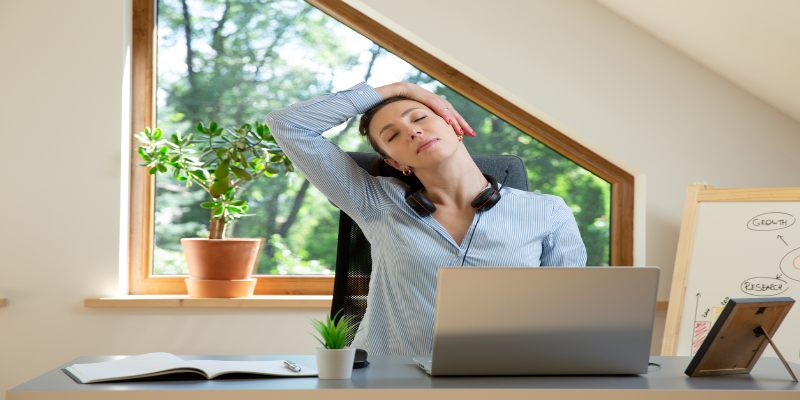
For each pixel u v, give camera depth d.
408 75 3.33
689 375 1.42
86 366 1.38
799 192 2.62
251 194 3.29
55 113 3.05
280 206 3.30
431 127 2.01
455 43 3.13
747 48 2.82
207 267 3.03
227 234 3.28
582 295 1.37
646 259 3.15
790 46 2.63
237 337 3.04
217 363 1.41
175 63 3.29
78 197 3.05
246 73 3.32
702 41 2.97
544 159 3.34
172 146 3.06
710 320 2.66
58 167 3.05
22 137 3.04
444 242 2.00
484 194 2.02
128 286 3.20
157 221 3.26
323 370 1.32
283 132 2.04
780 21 2.53
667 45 3.18
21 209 3.03
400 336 1.98
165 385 1.24
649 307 1.39
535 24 3.15
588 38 3.17
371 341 2.01
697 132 3.17
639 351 1.41
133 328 3.02
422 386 1.26
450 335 1.34
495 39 3.14
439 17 3.13
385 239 2.04
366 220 2.08
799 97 2.95
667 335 2.76
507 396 1.24
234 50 3.32
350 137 3.31
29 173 3.04
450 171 2.02
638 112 3.16
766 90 3.06
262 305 3.01
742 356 1.44
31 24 3.06
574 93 3.15
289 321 3.05
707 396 1.26
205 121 3.30
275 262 3.29
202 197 3.28
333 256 3.31
